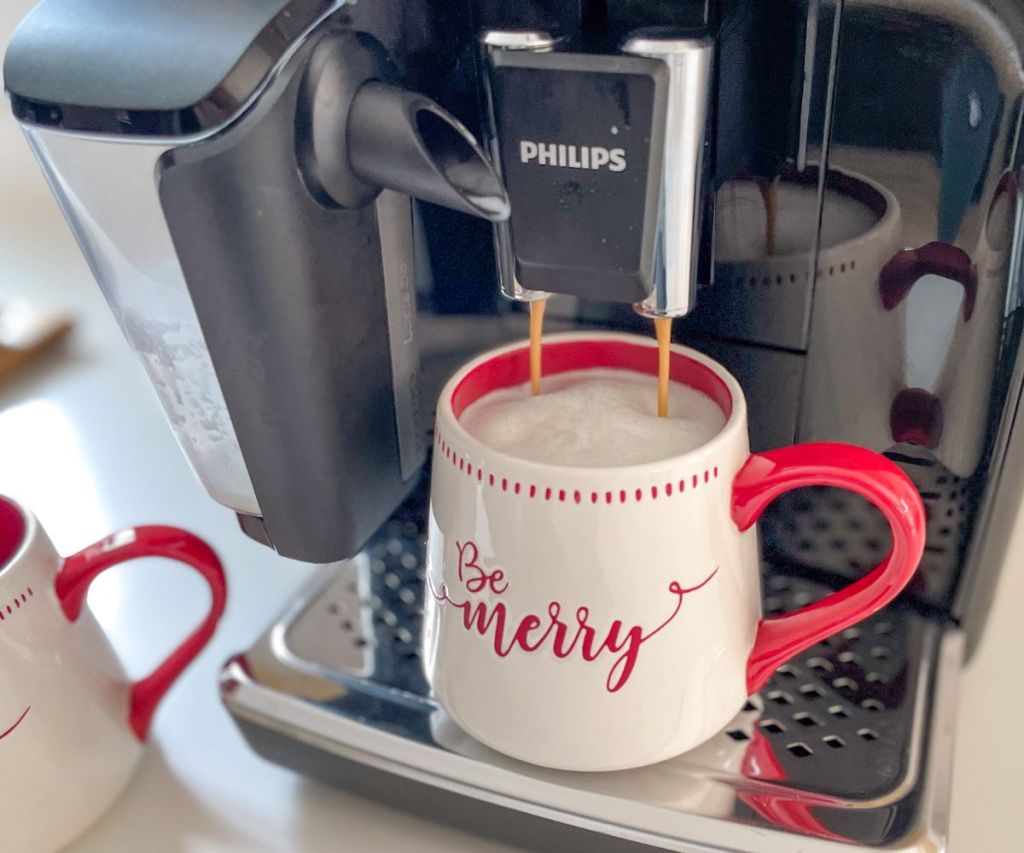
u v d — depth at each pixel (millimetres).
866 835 276
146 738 357
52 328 633
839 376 312
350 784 330
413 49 265
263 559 455
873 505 336
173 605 432
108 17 234
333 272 259
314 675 338
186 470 521
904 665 331
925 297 291
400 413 314
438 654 298
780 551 358
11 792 305
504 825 306
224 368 266
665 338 278
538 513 255
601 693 273
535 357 298
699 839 282
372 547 390
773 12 262
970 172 269
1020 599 412
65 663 316
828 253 291
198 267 248
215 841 330
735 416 270
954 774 337
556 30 232
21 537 324
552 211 245
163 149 233
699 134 235
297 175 238
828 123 273
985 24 250
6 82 237
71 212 265
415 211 295
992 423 306
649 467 251
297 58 229
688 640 271
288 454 281
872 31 260
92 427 558
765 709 317
